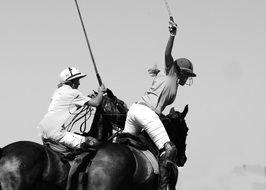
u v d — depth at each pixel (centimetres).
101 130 1352
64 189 1196
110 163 1172
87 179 1173
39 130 1276
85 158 1187
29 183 1148
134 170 1214
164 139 1241
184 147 1350
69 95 1293
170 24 1288
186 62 1317
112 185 1162
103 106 1361
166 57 1292
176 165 1276
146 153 1253
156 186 1255
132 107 1277
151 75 1334
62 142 1260
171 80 1295
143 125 1253
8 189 1134
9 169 1139
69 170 1195
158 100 1288
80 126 1355
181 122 1338
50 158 1188
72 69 1330
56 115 1273
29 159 1152
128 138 1260
